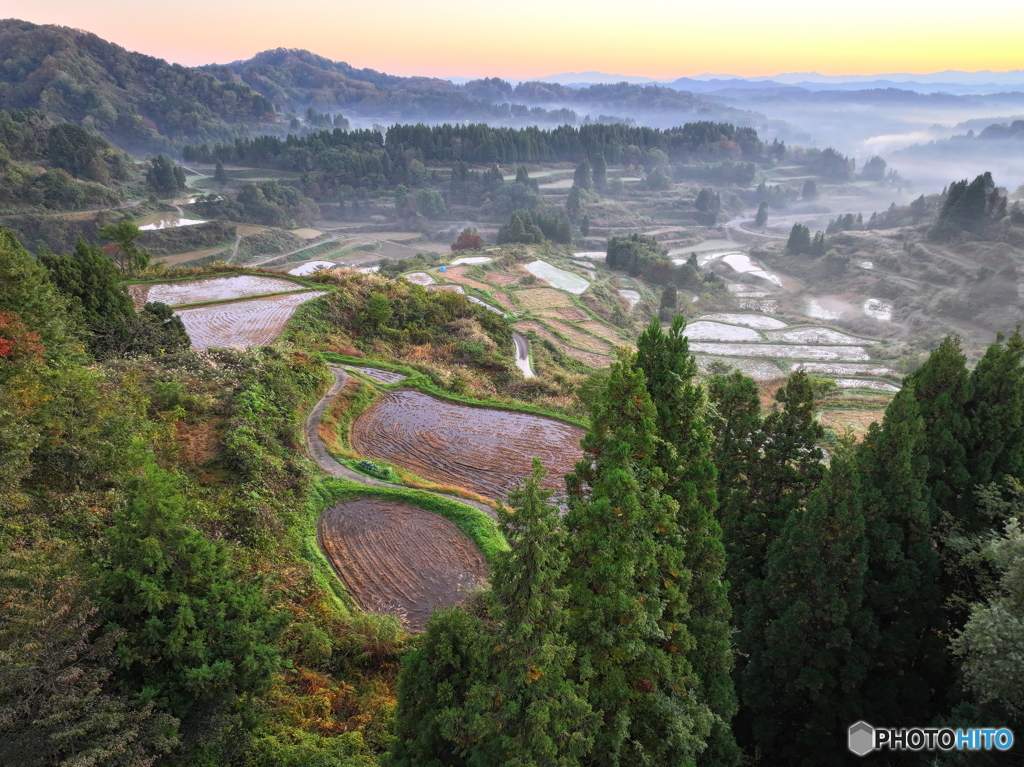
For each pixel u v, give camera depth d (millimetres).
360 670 19250
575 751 10664
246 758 13445
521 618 10781
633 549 12336
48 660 9773
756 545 22031
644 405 14328
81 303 34781
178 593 11781
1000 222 163375
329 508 27734
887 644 17578
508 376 50188
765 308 147500
